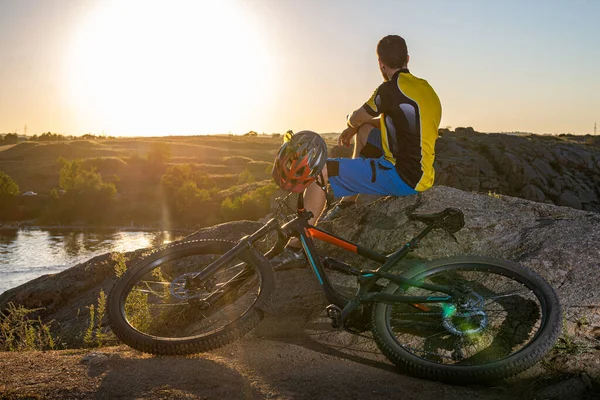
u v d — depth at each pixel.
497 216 4.83
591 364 3.19
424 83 4.06
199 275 3.57
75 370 3.24
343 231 5.08
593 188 69.81
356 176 4.15
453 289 3.43
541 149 75.38
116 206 145.50
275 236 5.54
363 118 4.16
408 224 4.81
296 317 4.31
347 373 3.32
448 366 3.15
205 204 135.25
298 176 3.64
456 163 69.44
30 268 86.00
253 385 3.10
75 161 154.62
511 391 3.14
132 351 3.69
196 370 3.24
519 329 3.54
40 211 150.88
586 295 3.72
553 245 4.27
